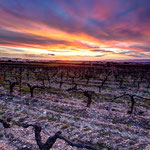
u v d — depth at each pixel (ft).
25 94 58.23
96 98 57.67
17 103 45.44
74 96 59.47
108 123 33.04
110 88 76.89
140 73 141.18
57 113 37.01
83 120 33.40
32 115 35.65
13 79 98.89
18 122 31.42
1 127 28.35
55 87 74.79
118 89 74.84
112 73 150.10
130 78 121.70
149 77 120.57
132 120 34.94
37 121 32.50
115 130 29.01
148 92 69.36
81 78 116.57
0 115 34.78
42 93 61.67
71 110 40.93
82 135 27.07
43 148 17.26
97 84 88.02
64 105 44.39
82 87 77.05
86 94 44.68
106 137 26.35
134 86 84.12
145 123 33.32
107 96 61.00
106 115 38.06
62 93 63.05
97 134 27.45
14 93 58.34
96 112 39.88
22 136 25.46
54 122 32.27
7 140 24.07
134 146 23.27
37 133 18.70
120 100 55.62
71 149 22.35
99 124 31.50
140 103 52.31
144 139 25.84
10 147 22.13
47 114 36.45
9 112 36.76
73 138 26.05
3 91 61.05
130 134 27.58
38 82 89.71
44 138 25.55
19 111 38.19
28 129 28.14
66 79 107.65
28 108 40.22
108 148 23.00
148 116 38.96
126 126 31.37
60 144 23.63
